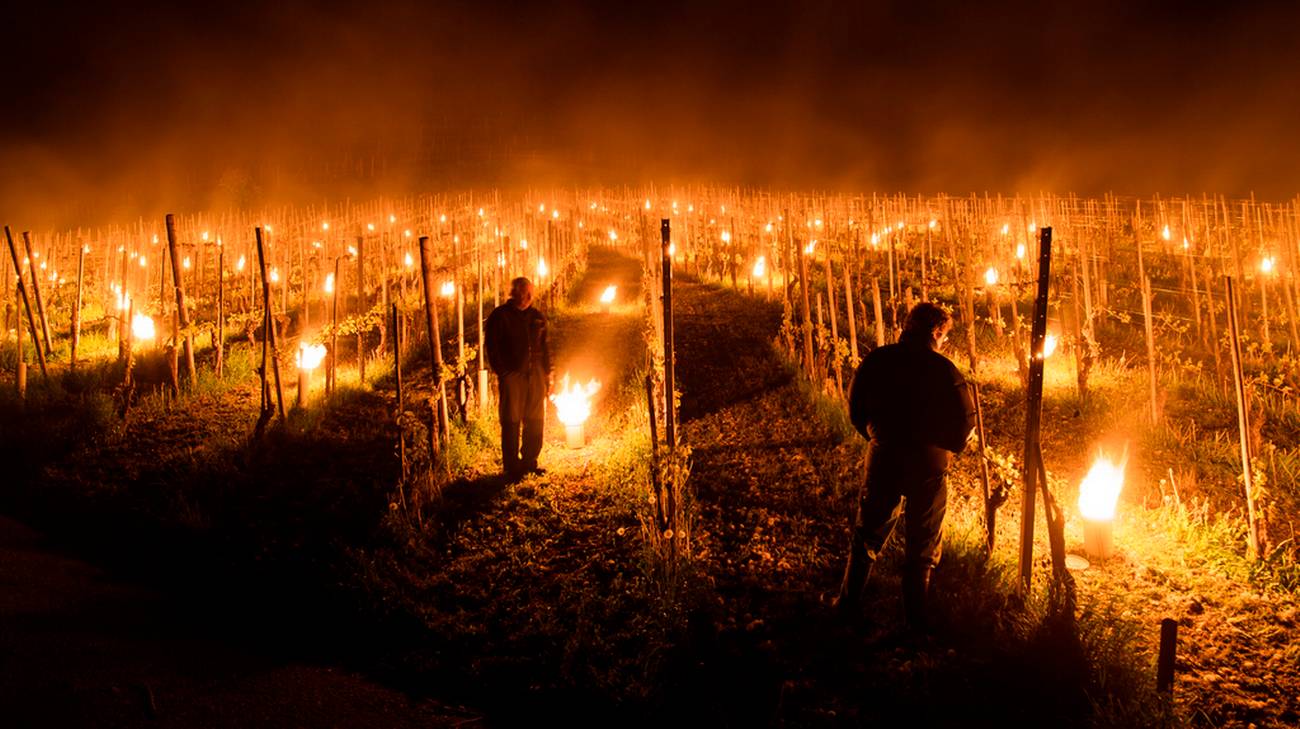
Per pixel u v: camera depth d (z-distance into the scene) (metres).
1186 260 14.61
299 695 4.19
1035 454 4.39
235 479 6.75
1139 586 4.87
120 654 4.40
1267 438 7.00
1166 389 7.43
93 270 20.66
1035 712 3.84
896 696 3.97
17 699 3.86
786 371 9.10
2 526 5.96
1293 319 9.18
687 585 4.81
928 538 4.39
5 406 8.47
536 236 17.53
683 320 12.12
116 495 6.49
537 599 5.00
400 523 5.82
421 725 4.02
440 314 12.77
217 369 9.61
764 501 6.12
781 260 15.20
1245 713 3.86
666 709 3.99
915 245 18.41
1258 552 5.00
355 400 8.95
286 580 5.35
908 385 4.33
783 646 4.38
